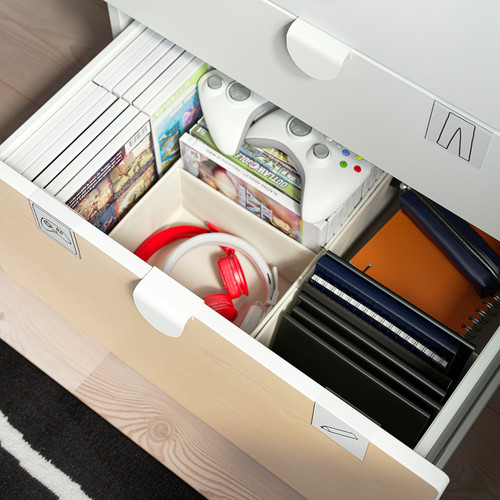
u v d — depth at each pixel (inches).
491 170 33.8
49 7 64.6
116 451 51.1
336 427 35.0
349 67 34.7
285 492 50.7
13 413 51.8
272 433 42.4
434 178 37.2
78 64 62.8
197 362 41.1
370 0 30.6
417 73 32.2
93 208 45.7
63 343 53.9
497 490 50.6
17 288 55.2
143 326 42.4
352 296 42.6
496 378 45.4
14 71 62.1
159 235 50.3
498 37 28.2
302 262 49.2
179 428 51.9
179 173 49.7
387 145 37.6
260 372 35.8
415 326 40.7
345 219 47.7
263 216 48.1
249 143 46.8
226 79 46.2
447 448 44.0
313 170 44.7
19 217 41.4
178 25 41.3
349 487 41.8
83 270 41.7
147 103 44.7
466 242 46.0
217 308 47.3
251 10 36.0
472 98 31.3
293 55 35.3
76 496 49.9
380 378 41.3
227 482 50.7
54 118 44.4
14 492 49.8
